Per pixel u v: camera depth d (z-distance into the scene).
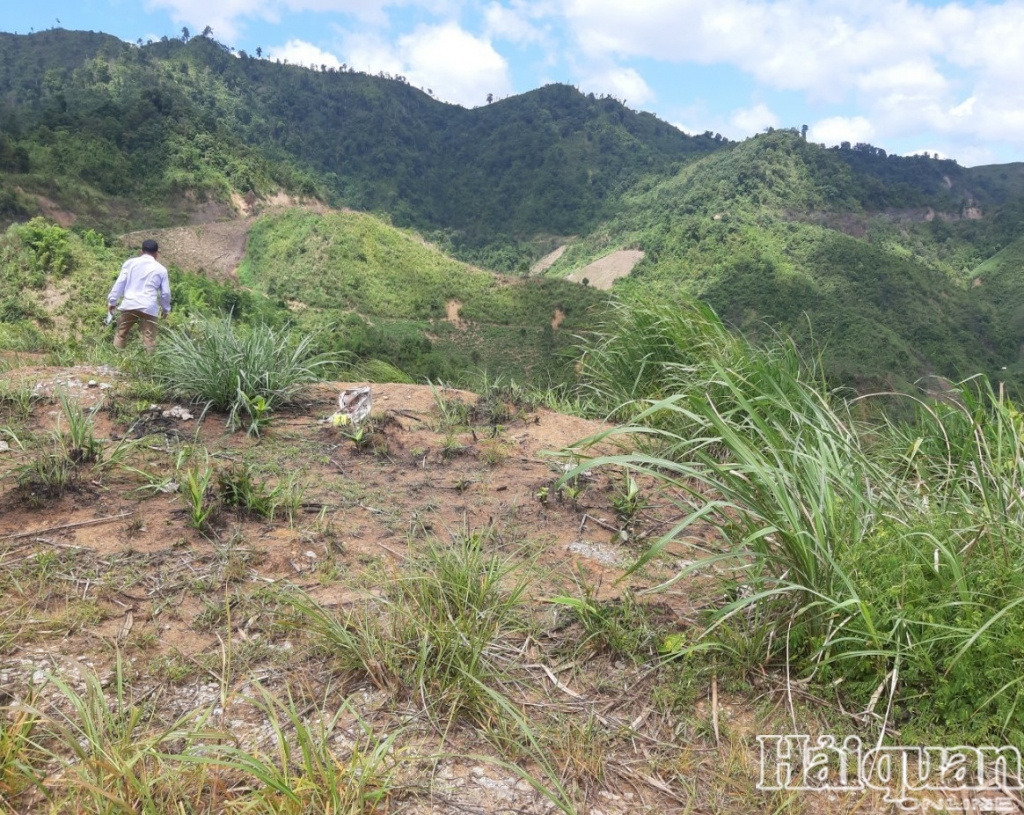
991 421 3.11
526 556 2.62
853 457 2.62
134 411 3.79
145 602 2.14
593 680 1.98
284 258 104.00
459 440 3.83
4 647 1.87
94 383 4.19
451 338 91.44
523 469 3.48
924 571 2.15
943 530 2.34
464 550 2.33
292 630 2.05
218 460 3.29
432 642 1.95
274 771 1.43
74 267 48.31
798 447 2.71
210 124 135.25
